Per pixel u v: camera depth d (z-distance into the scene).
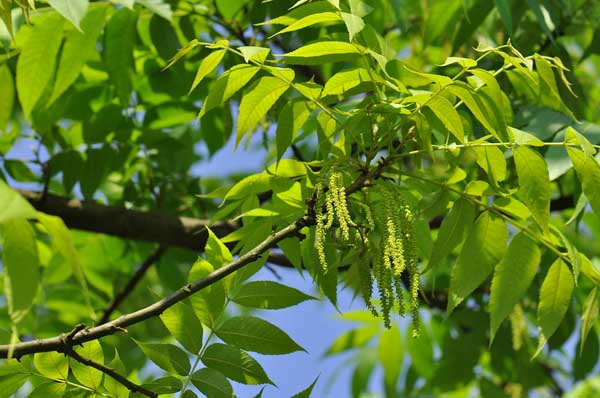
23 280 3.84
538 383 10.73
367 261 5.81
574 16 9.30
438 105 5.47
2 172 9.48
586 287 10.52
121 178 10.54
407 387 11.07
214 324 5.73
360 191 5.89
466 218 6.07
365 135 6.05
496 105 5.53
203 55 9.37
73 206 9.05
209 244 5.81
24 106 7.73
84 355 5.60
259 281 5.79
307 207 5.97
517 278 6.09
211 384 5.63
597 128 7.04
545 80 5.87
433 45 9.66
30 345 5.22
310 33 8.30
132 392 5.64
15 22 7.82
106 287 10.52
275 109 8.60
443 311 10.90
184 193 10.63
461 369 10.47
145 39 9.30
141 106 9.89
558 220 10.50
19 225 3.86
